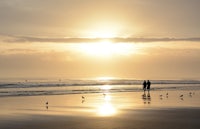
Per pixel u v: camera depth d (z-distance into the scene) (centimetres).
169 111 3531
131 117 3077
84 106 4075
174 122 2752
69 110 3678
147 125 2602
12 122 2786
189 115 3209
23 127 2555
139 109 3741
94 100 4894
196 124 2645
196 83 13275
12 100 4800
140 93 6469
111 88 8462
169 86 9800
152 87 8975
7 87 8456
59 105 4191
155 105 4172
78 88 8356
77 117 3098
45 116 3169
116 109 3756
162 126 2558
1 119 2948
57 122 2786
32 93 6241
